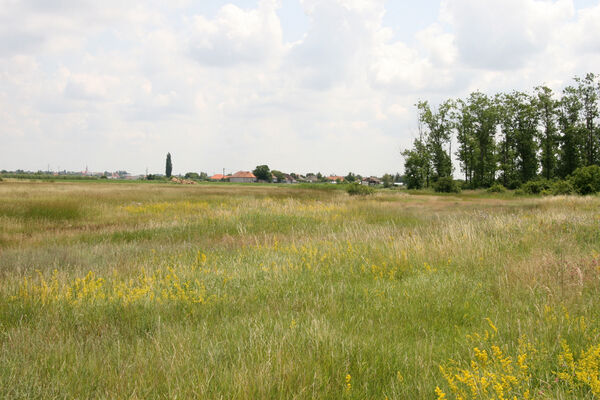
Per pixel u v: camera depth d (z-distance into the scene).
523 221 11.19
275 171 173.62
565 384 2.65
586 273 5.48
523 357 2.76
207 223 14.08
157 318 4.57
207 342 3.75
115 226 14.35
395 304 4.89
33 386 2.86
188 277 6.29
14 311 4.79
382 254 7.66
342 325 4.12
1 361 3.25
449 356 3.37
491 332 3.67
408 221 16.03
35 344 3.72
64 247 9.84
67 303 5.07
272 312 4.72
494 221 11.64
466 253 7.40
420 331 4.11
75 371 3.10
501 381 2.61
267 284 5.95
